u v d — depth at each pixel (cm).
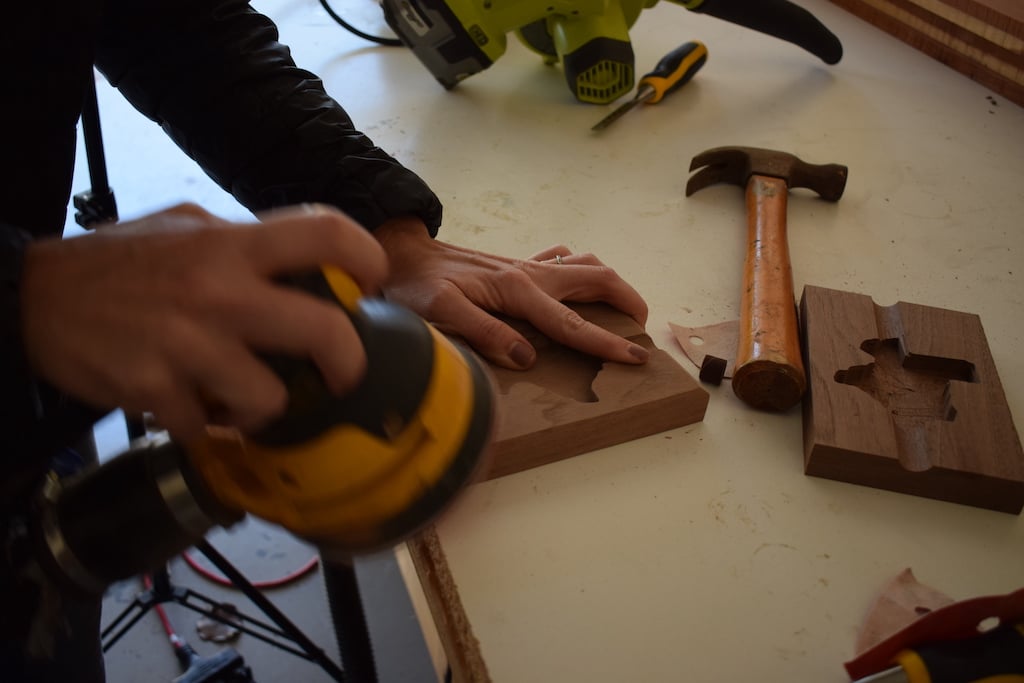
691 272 93
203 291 34
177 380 35
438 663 100
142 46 74
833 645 58
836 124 120
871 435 69
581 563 63
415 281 77
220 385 35
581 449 71
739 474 70
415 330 44
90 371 35
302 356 37
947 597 61
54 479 49
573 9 119
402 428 41
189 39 74
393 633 149
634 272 93
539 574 62
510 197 106
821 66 134
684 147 116
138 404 35
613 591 61
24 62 57
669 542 65
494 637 58
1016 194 106
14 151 59
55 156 62
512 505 67
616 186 108
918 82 129
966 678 51
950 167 111
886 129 119
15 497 46
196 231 36
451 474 43
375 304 44
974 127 119
